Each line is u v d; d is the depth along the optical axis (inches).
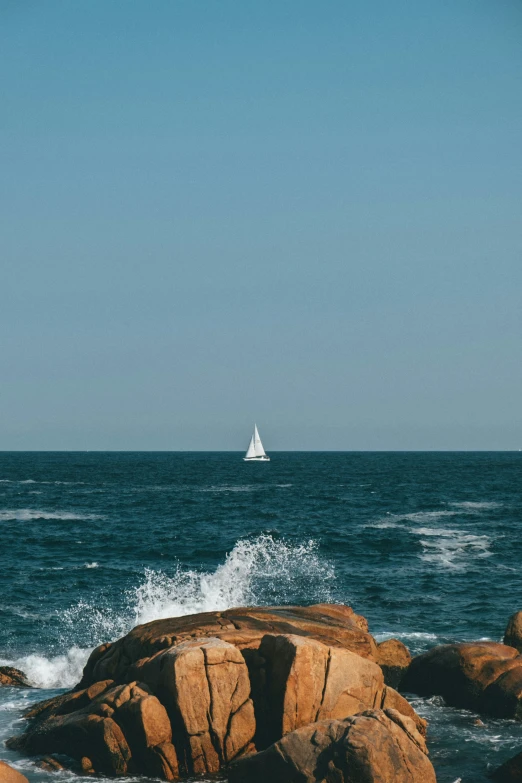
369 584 1343.5
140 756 610.9
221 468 6584.6
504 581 1376.7
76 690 735.7
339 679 632.4
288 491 3651.6
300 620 764.0
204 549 1756.9
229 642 677.3
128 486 4023.1
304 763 552.1
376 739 549.3
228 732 613.0
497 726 701.3
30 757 641.0
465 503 3024.1
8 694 800.3
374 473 5546.3
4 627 1045.2
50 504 2942.9
